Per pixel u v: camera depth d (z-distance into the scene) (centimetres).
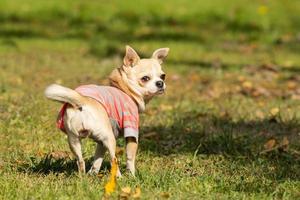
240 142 1086
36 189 802
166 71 1886
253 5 2884
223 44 2402
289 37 2570
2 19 2664
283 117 1334
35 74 1730
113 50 2164
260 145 1089
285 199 812
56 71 1792
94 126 816
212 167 968
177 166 964
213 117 1284
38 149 1025
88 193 786
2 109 1252
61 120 832
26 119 1195
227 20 2764
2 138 1082
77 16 2736
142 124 1227
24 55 2048
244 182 875
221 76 1834
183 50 2252
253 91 1606
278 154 1041
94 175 869
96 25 2647
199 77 1778
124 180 844
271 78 1830
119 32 2539
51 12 2761
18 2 2811
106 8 2798
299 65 2077
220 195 814
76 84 1606
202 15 2791
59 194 786
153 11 2800
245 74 1878
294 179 914
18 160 956
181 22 2745
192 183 857
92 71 1816
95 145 1044
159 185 843
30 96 1381
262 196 816
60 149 1035
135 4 2836
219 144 1070
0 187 805
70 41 2352
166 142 1105
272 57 2188
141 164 970
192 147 1076
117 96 861
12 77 1662
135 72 900
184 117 1289
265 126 1241
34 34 2466
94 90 848
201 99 1512
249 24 2734
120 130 866
